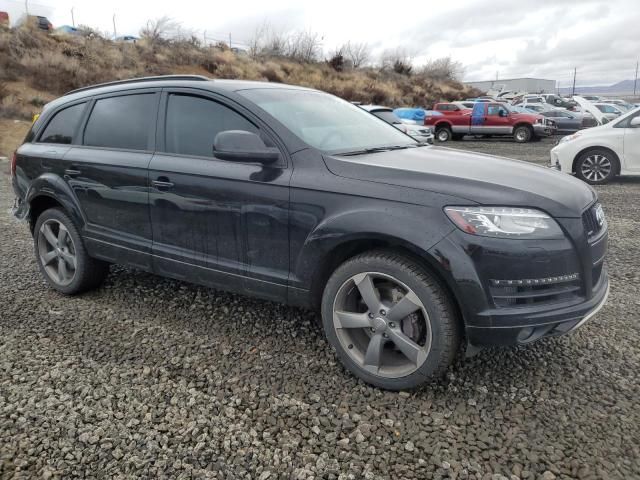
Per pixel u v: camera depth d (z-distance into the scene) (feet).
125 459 7.43
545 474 7.13
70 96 13.98
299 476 7.13
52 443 7.73
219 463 7.37
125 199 11.85
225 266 10.59
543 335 8.61
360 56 160.25
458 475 7.15
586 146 31.04
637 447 7.65
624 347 10.74
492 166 9.89
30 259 17.04
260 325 11.83
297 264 9.65
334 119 11.78
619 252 17.46
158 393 9.08
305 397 9.00
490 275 8.14
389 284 9.20
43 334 11.39
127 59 90.99
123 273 15.28
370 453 7.59
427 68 187.21
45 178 13.38
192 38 119.03
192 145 11.07
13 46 76.54
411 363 9.02
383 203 8.72
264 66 122.42
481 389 9.23
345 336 9.53
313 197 9.30
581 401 8.83
